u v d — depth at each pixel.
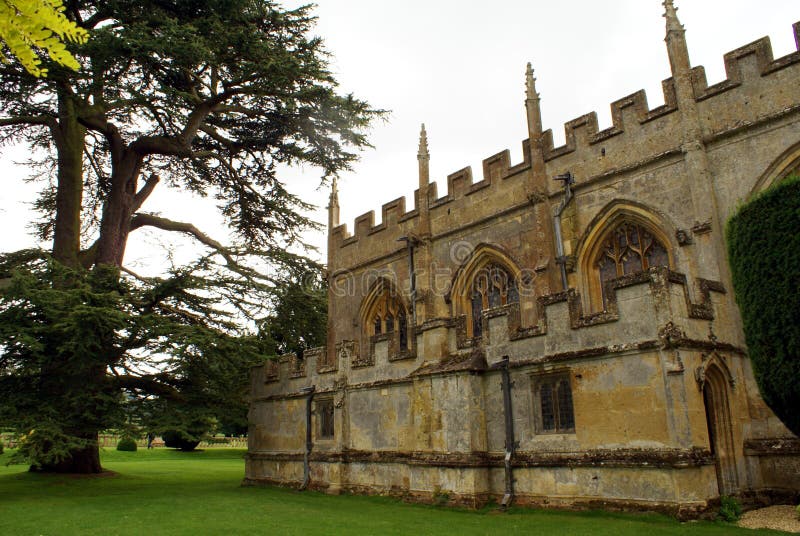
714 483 11.71
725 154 17.81
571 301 13.94
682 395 11.71
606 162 20.95
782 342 10.93
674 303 12.45
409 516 13.41
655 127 19.75
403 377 17.53
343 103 24.14
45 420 17.97
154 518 13.43
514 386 14.78
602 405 12.92
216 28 21.83
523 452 14.23
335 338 31.72
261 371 23.72
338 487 18.59
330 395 20.11
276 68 22.69
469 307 25.25
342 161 26.86
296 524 12.41
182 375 21.70
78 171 25.39
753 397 14.19
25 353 19.86
